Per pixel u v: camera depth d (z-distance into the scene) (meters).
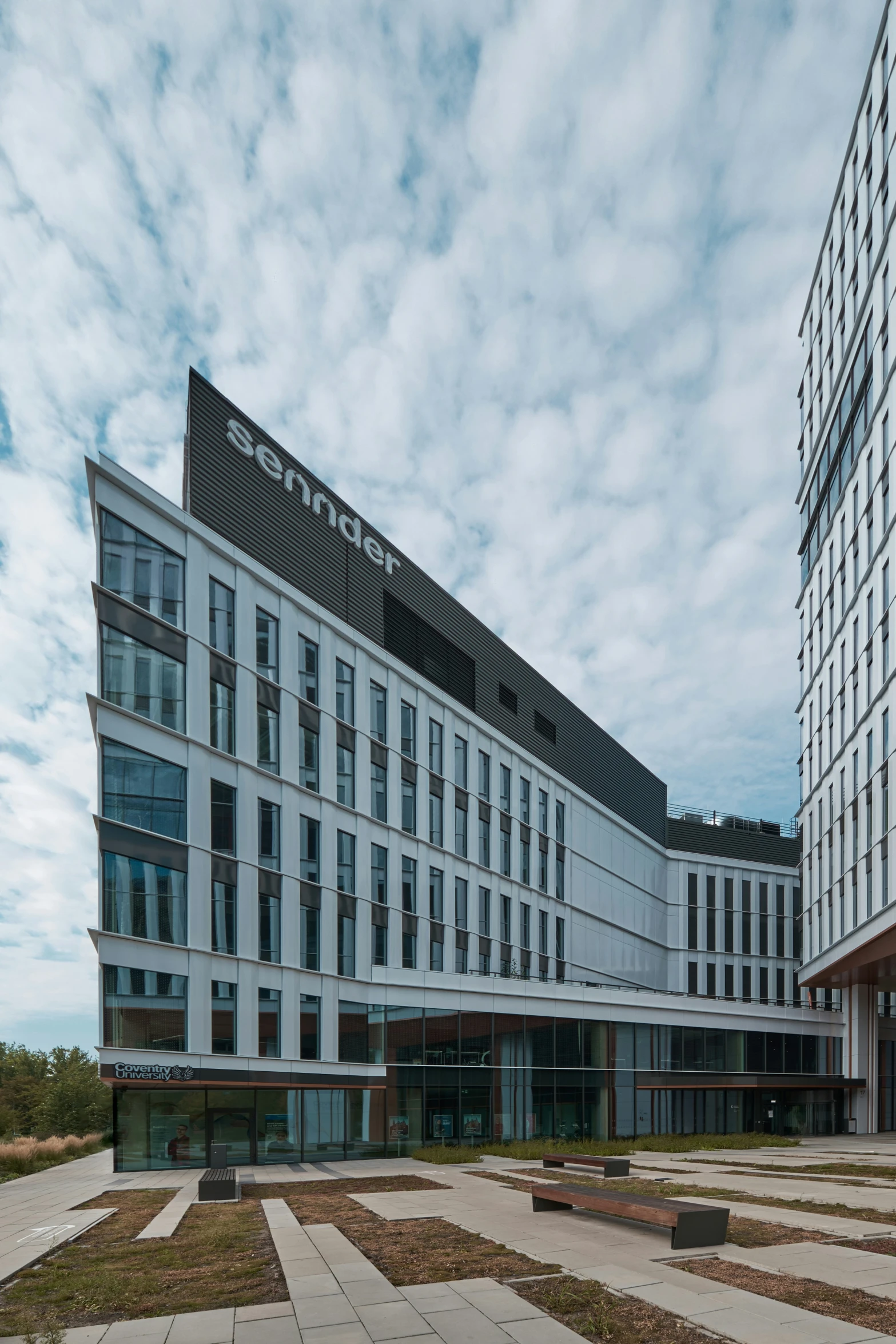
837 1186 17.88
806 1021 51.44
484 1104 35.31
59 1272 9.91
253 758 29.48
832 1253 9.99
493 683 46.03
